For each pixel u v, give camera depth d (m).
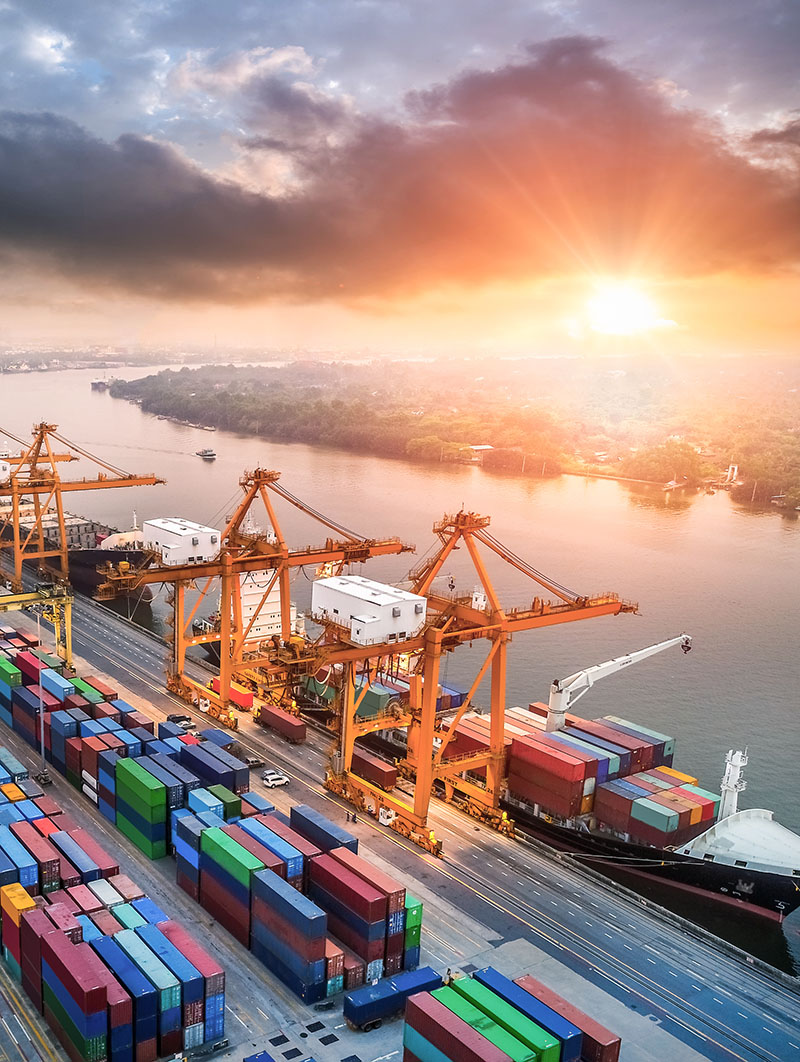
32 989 65.44
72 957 60.19
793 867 85.31
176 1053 60.53
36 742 107.44
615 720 109.50
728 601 196.50
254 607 153.62
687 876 88.81
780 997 71.12
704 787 116.62
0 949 70.31
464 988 60.56
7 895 67.81
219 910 75.00
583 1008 67.69
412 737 104.06
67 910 66.19
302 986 65.94
